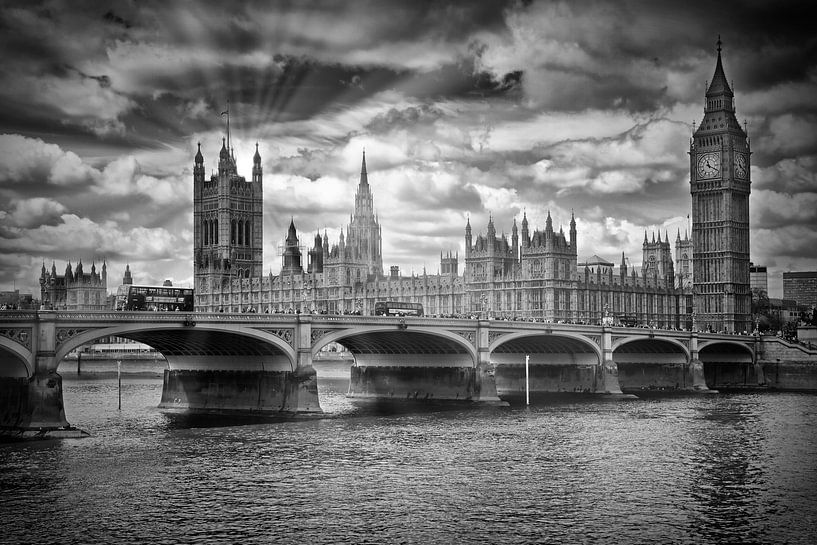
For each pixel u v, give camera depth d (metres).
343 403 192.00
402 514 91.12
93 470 108.62
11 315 125.12
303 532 85.19
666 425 151.38
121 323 136.12
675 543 83.00
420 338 183.00
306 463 114.25
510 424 151.12
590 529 86.75
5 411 133.12
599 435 139.00
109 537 83.56
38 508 92.19
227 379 171.50
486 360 188.50
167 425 149.00
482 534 85.00
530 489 101.62
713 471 111.50
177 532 85.00
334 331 164.25
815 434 141.00
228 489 100.31
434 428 145.50
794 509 93.88
